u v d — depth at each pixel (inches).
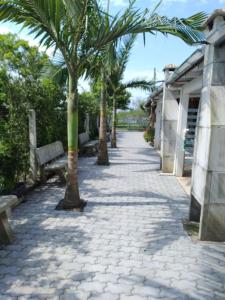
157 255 137.3
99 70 275.3
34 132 246.1
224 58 139.9
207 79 149.6
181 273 122.3
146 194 241.0
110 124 956.6
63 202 201.8
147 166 372.5
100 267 125.8
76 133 193.2
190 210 177.8
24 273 120.5
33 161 249.1
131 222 178.1
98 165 376.5
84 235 158.1
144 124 1277.1
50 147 284.8
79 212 193.6
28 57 411.5
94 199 224.7
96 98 636.1
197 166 166.6
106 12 176.4
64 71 270.8
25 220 178.4
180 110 306.8
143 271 123.2
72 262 129.6
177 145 311.7
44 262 129.3
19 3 152.2
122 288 111.3
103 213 193.2
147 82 517.7
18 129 228.8
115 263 129.4
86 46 178.7
